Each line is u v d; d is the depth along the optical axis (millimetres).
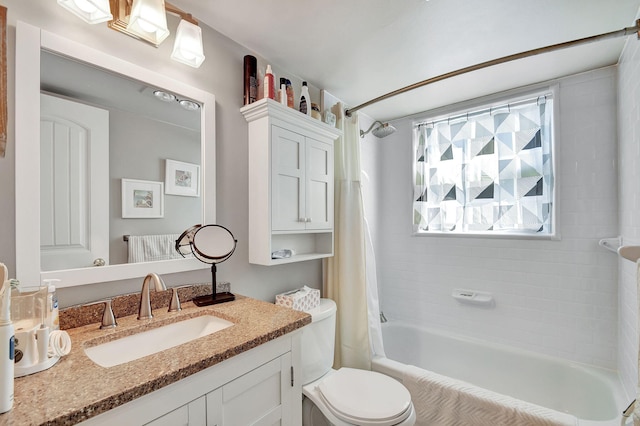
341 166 2078
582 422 1293
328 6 1311
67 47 1008
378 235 2811
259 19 1398
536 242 2086
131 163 1166
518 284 2152
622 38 1552
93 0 936
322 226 1858
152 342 1053
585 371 1828
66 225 1000
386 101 2363
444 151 2520
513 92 2150
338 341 1996
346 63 1801
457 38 1549
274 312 1184
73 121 1026
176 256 1288
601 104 1862
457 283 2420
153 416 697
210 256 1303
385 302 2803
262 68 1649
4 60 896
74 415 561
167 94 1286
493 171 2281
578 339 1929
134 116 1182
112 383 662
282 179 1591
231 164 1529
